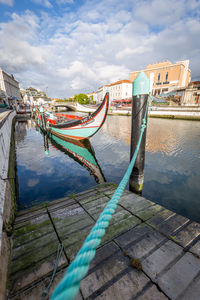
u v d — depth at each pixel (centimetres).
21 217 298
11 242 234
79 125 1152
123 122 2503
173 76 4875
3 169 430
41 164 776
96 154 908
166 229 250
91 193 389
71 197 371
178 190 488
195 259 196
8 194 336
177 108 2839
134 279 174
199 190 487
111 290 163
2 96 5331
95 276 178
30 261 202
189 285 166
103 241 229
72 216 295
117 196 158
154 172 621
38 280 177
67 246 224
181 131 1535
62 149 1056
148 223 266
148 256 202
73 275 69
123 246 220
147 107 368
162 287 164
